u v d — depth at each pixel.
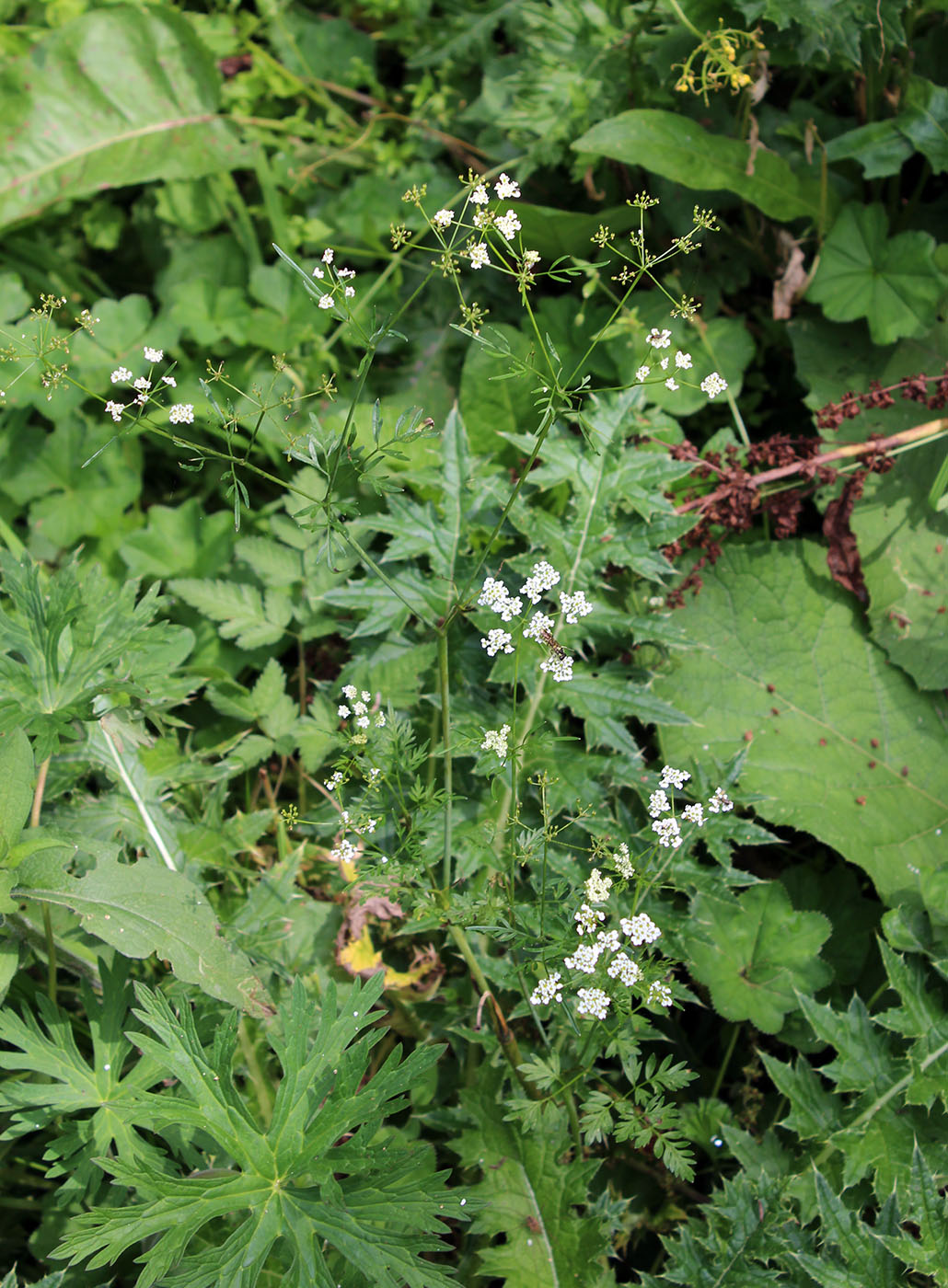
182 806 0.73
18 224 0.97
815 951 0.69
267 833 0.77
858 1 0.75
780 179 0.80
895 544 0.77
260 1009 0.60
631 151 0.79
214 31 0.97
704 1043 0.74
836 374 0.81
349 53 0.98
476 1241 0.65
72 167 0.93
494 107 0.92
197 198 0.96
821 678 0.76
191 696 0.81
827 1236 0.60
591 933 0.57
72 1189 0.58
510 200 0.85
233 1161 0.62
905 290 0.78
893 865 0.72
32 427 0.91
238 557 0.78
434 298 0.89
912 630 0.76
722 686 0.76
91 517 0.86
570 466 0.73
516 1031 0.68
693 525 0.72
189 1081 0.56
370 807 0.61
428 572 0.77
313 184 0.96
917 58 0.83
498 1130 0.64
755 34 0.75
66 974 0.70
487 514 0.74
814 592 0.77
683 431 0.85
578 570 0.72
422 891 0.59
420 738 0.73
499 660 0.70
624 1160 0.69
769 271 0.84
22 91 0.92
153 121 0.94
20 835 0.60
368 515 0.73
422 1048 0.56
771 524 0.82
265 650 0.81
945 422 0.76
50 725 0.62
